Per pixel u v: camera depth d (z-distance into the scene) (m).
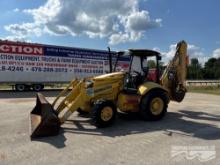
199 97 19.97
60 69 25.12
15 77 22.70
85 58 26.69
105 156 6.15
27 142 7.17
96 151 6.48
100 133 8.11
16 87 23.69
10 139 7.43
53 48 24.62
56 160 5.91
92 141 7.29
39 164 5.68
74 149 6.62
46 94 21.72
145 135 7.93
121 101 9.62
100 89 9.37
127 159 5.97
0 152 6.39
